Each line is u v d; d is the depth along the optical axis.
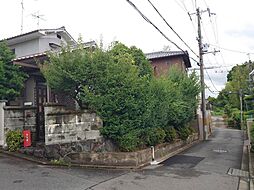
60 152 9.14
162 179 8.26
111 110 9.66
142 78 10.57
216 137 27.17
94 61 9.48
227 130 38.28
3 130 10.16
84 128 9.54
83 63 9.38
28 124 10.40
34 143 10.15
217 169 10.37
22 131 10.16
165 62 24.09
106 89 9.62
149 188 7.18
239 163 12.01
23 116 10.41
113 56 10.23
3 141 10.16
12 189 6.26
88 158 9.34
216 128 44.09
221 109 62.53
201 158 12.92
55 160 8.98
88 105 9.80
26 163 8.78
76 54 9.52
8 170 7.82
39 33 17.30
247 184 8.46
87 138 9.56
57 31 18.36
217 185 7.97
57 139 9.12
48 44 18.36
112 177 8.01
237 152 15.68
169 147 14.11
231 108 48.50
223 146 18.59
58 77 9.43
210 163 11.60
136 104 9.82
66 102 10.60
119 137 9.83
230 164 11.63
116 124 9.70
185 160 12.12
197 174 9.27
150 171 9.34
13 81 11.83
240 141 22.78
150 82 11.71
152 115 11.20
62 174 7.84
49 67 9.74
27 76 12.97
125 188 7.00
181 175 8.98
